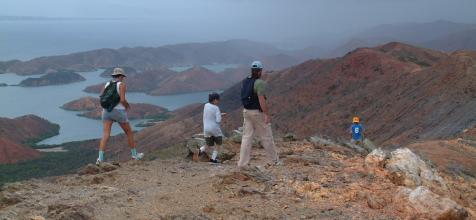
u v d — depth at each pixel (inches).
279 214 280.2
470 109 2479.1
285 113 4682.6
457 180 512.1
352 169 384.5
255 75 407.2
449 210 278.4
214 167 429.7
